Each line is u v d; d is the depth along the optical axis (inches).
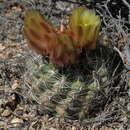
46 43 107.8
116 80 122.6
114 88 118.3
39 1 164.2
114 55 122.3
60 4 162.7
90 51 112.7
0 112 121.6
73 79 108.6
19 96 125.1
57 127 115.0
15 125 117.6
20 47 147.1
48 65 110.3
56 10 160.4
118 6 154.3
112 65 122.1
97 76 110.3
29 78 116.0
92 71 109.8
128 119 115.8
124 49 127.2
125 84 123.0
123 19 137.2
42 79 110.3
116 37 133.9
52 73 109.1
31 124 117.3
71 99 109.7
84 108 112.6
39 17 109.3
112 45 125.7
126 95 121.6
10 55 143.1
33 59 115.6
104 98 116.0
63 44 104.7
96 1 152.5
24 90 122.2
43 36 107.8
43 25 108.7
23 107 122.4
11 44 149.3
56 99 110.7
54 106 112.9
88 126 114.9
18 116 120.2
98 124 114.5
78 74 108.8
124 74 122.2
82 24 111.3
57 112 115.0
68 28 112.7
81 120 115.3
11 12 165.8
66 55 106.3
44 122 116.9
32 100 120.6
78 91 108.6
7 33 155.0
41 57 112.6
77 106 111.6
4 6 169.3
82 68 109.8
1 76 133.2
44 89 111.2
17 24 158.9
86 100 110.8
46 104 113.0
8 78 132.6
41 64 111.2
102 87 112.5
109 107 117.3
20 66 134.3
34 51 117.9
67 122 115.7
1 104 122.6
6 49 146.7
